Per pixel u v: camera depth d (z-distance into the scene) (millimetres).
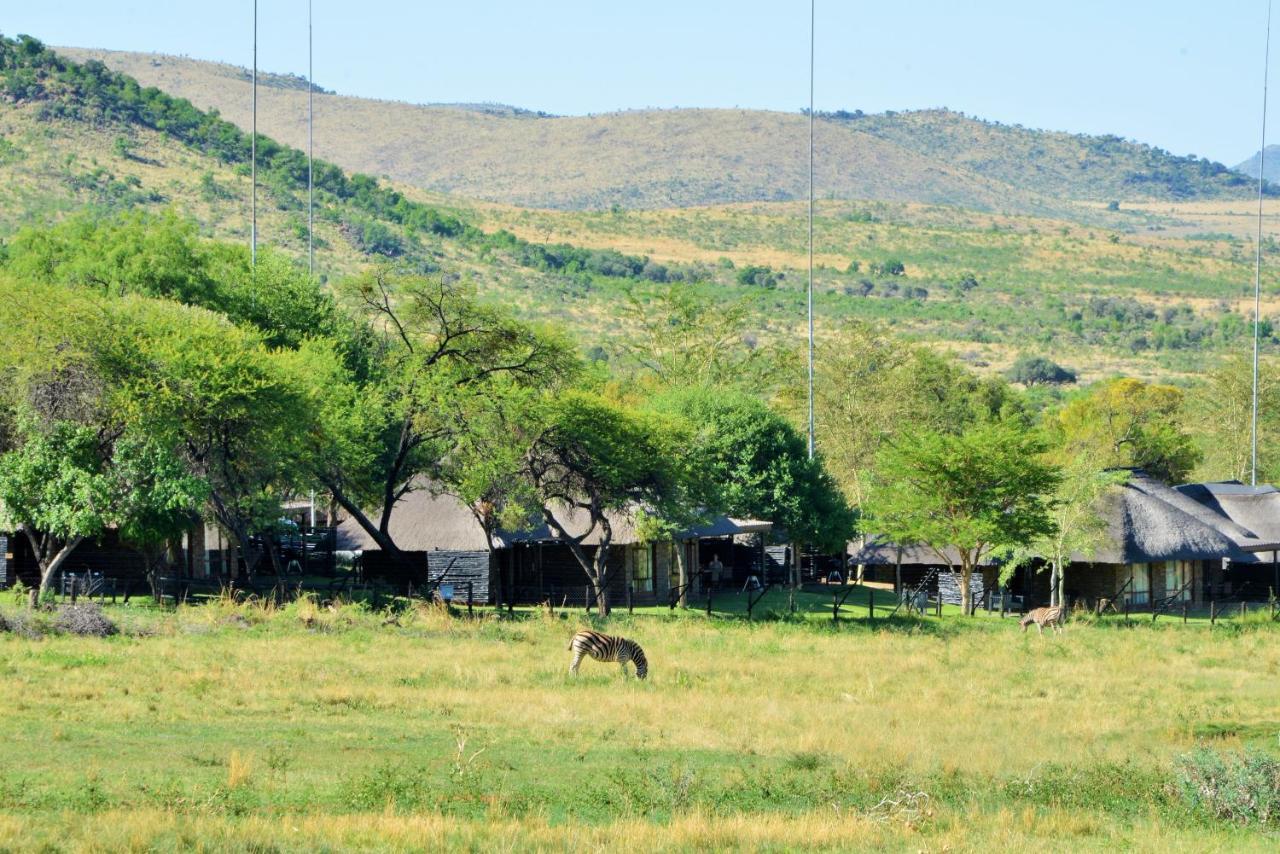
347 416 79250
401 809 31391
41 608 62625
